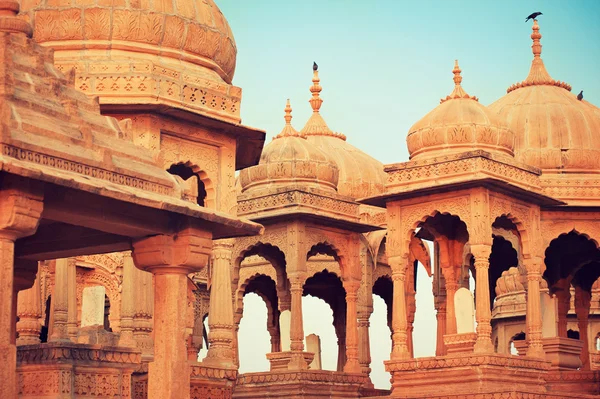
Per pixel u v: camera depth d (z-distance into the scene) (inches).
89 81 561.3
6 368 323.0
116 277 730.2
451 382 639.8
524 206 698.2
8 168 320.8
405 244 689.6
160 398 388.8
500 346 970.1
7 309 328.5
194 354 723.4
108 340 484.4
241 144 631.2
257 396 727.1
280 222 758.5
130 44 578.2
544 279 769.6
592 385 692.1
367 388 767.7
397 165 690.2
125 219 377.4
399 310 682.2
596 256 797.9
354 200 779.4
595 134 771.4
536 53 840.3
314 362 765.9
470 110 701.9
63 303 595.5
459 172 665.0
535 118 781.3
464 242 734.5
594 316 1019.3
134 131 564.4
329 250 810.8
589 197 746.2
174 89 571.2
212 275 601.3
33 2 579.5
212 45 606.5
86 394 399.2
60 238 410.6
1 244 331.6
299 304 740.7
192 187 656.4
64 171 348.8
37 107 357.1
